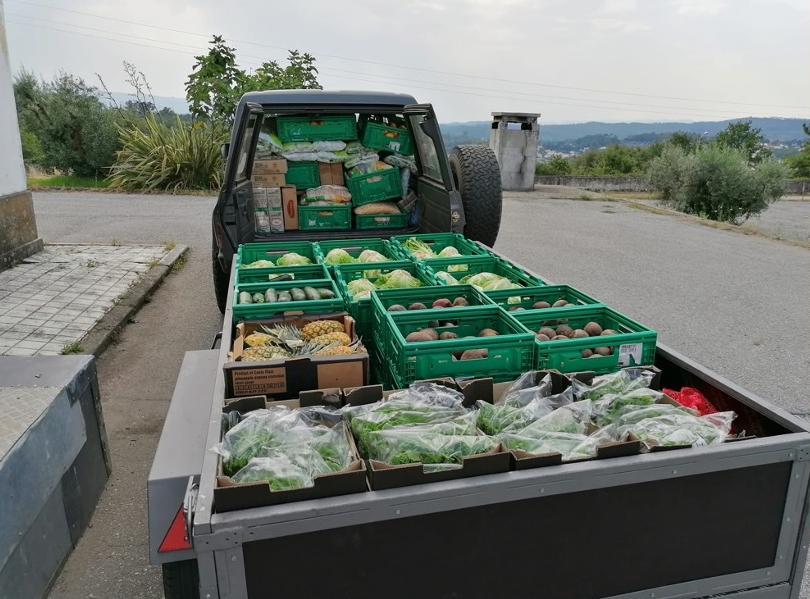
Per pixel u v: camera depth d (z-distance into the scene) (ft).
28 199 25.38
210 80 49.62
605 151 138.41
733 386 8.23
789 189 106.83
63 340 17.28
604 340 9.00
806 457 6.70
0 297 20.54
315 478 5.70
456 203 16.11
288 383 8.43
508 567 6.21
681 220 43.34
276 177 17.78
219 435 6.81
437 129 15.79
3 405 9.32
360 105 16.14
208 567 5.50
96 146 51.34
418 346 8.46
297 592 5.78
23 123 55.01
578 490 6.13
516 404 7.79
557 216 43.45
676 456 6.32
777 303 23.34
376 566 5.88
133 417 14.05
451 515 5.91
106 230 32.35
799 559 7.05
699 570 6.77
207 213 38.17
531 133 58.85
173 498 6.82
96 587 9.20
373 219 18.43
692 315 21.63
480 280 12.56
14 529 8.19
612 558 6.47
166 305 21.47
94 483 10.97
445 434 6.86
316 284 12.11
